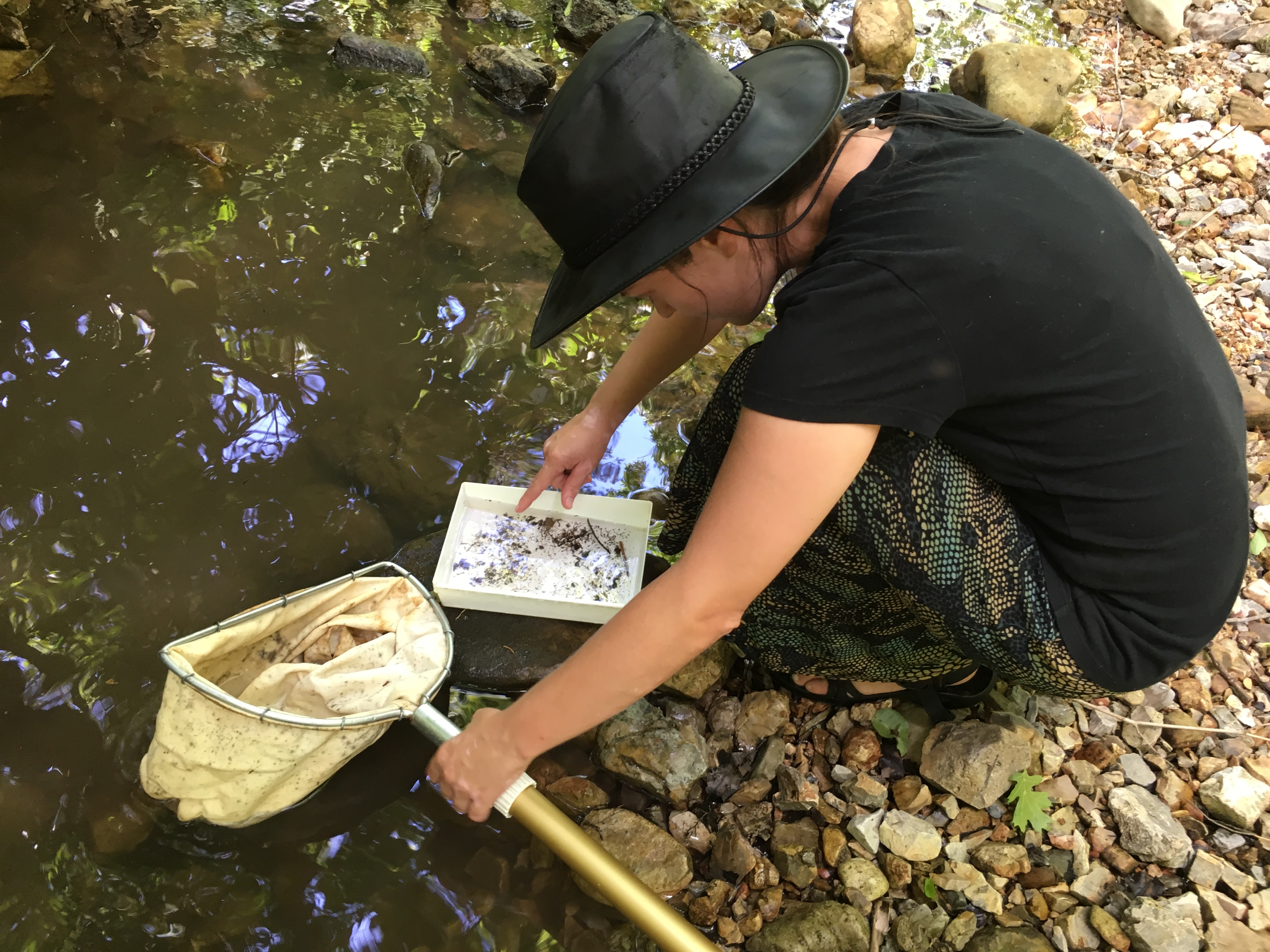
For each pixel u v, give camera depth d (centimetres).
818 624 171
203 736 147
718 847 167
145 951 148
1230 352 262
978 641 152
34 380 218
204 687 144
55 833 158
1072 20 410
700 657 189
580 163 115
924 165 125
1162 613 143
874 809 173
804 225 129
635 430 234
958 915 159
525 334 248
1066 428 130
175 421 215
